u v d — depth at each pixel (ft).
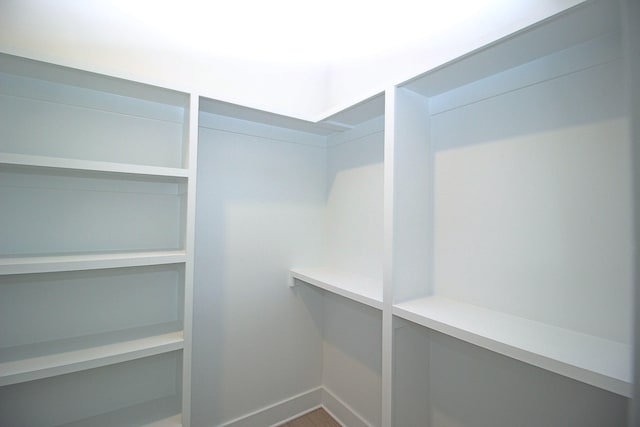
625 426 2.64
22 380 3.08
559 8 2.43
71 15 4.10
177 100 4.41
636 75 1.93
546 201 3.14
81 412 4.07
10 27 3.73
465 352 3.91
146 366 4.50
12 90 3.66
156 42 4.72
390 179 3.76
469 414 3.84
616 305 2.68
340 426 5.83
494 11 3.71
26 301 3.78
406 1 4.88
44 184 3.85
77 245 4.07
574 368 2.27
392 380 3.73
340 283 4.92
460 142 3.93
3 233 3.67
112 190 4.28
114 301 4.29
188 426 3.99
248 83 5.57
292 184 6.06
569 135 2.99
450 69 3.43
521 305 3.31
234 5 5.45
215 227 5.22
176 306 4.72
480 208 3.71
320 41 6.47
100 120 4.17
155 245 4.57
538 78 3.21
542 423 3.18
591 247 2.84
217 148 5.22
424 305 3.73
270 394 5.82
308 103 6.28
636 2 1.97
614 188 2.72
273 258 5.84
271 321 5.83
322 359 6.49
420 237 4.07
